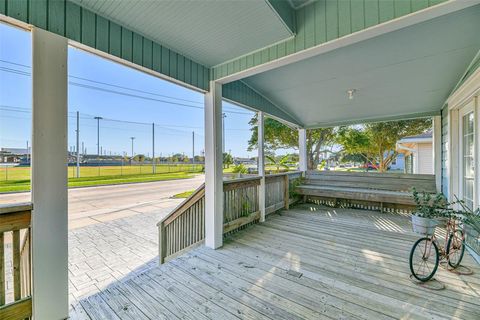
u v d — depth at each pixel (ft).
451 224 7.72
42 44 5.03
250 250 9.41
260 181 13.74
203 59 8.91
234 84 11.53
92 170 57.21
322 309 5.65
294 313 5.53
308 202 19.35
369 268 7.76
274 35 7.20
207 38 7.30
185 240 10.19
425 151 26.18
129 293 6.46
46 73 5.10
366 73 10.62
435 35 7.55
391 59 9.27
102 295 6.37
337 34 6.49
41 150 5.07
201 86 9.39
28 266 5.26
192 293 6.43
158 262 10.30
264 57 8.05
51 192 5.21
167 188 36.06
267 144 26.09
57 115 5.28
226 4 5.68
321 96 13.71
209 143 9.89
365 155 31.78
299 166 20.26
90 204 23.22
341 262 8.23
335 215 15.14
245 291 6.49
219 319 5.39
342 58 9.34
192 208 10.31
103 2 5.49
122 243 12.60
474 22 6.83
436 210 7.72
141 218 17.78
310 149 25.55
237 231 11.85
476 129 8.91
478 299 5.99
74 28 5.49
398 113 16.34
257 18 6.32
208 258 8.66
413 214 7.42
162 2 5.52
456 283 6.77
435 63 9.36
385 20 5.75
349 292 6.38
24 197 23.45
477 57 8.23
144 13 5.95
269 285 6.79
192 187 37.35
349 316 5.39
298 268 7.81
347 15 6.32
